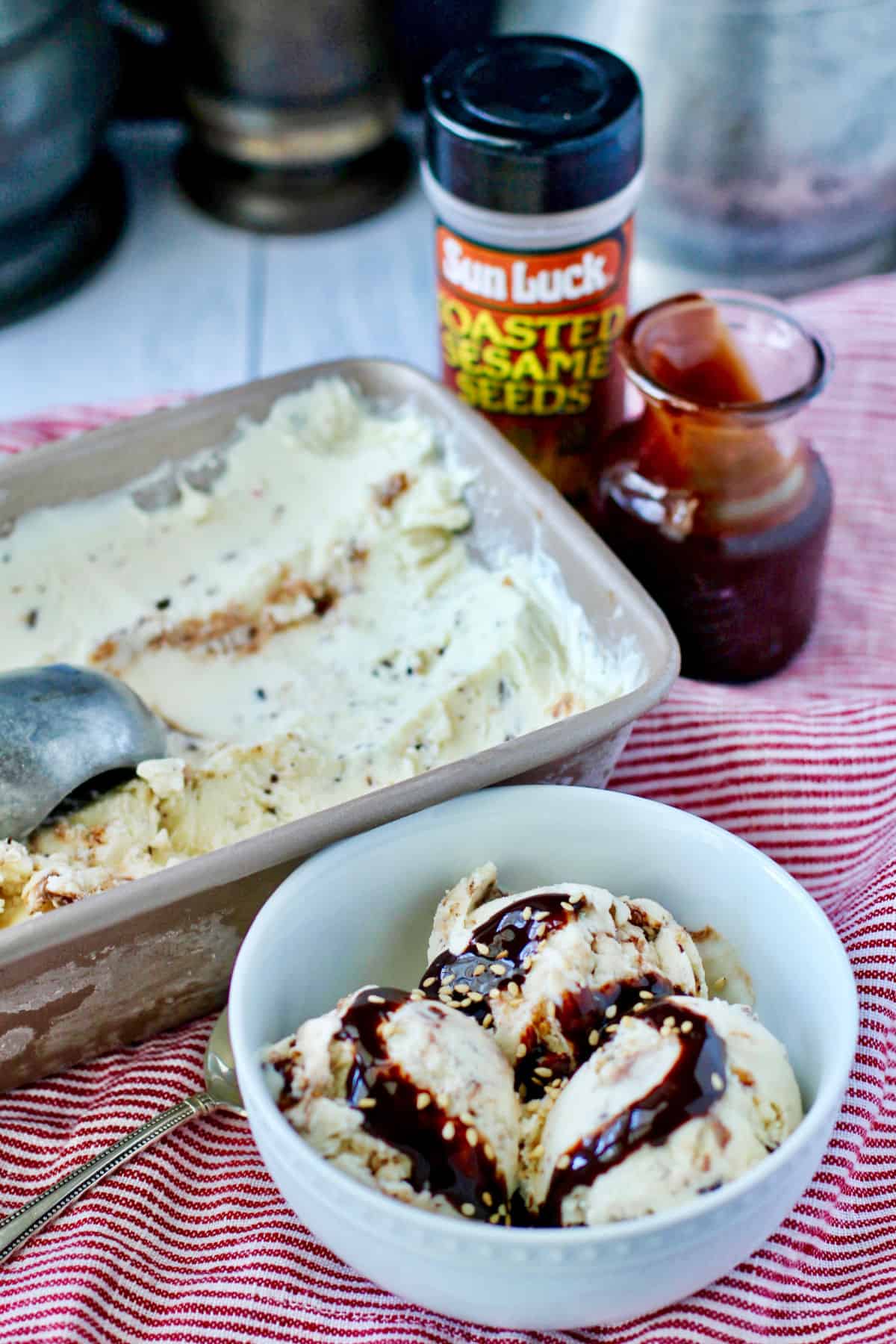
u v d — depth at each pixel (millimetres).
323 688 599
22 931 504
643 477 607
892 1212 517
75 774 550
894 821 578
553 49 626
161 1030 553
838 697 615
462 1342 502
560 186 598
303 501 632
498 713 589
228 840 562
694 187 776
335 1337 501
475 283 620
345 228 891
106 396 807
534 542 596
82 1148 531
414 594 616
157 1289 511
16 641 607
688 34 728
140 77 915
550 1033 500
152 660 607
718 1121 479
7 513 611
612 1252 465
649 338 607
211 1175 529
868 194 786
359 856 523
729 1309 502
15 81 752
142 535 623
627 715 539
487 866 529
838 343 705
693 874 529
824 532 609
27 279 838
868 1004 537
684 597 608
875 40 730
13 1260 512
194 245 882
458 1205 482
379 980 535
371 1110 483
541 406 638
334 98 836
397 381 629
